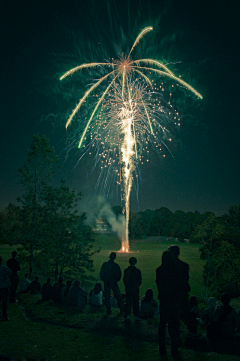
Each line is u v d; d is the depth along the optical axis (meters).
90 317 9.12
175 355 6.14
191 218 101.44
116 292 9.62
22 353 6.21
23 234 20.56
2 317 8.86
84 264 21.20
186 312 7.23
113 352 6.34
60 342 6.95
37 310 10.30
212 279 19.50
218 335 6.89
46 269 20.25
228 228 20.94
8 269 9.05
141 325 8.32
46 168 22.03
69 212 21.61
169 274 6.32
